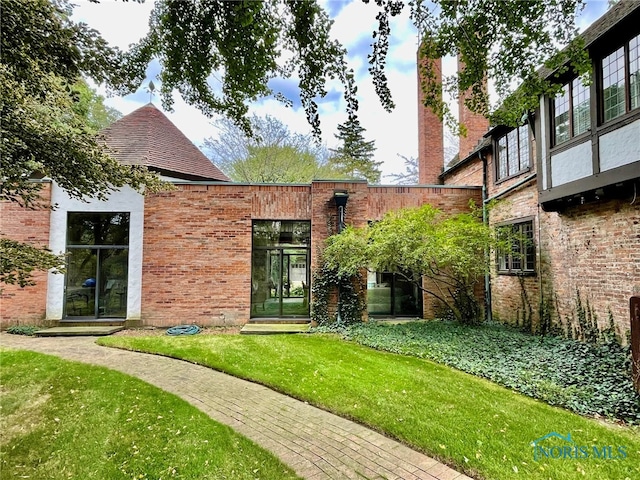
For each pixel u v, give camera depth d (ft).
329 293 31.35
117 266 31.81
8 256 13.65
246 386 16.92
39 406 14.61
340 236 28.55
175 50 10.62
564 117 22.61
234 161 65.00
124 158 34.12
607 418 12.92
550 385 15.44
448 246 24.67
